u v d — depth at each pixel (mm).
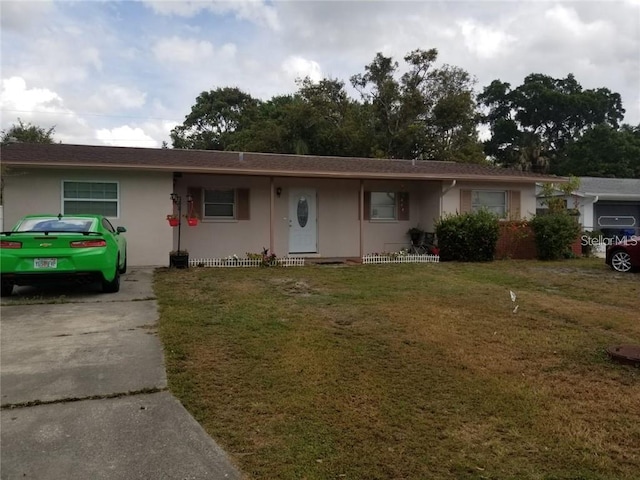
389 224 15094
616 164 38688
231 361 4531
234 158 14016
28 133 31344
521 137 52531
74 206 11180
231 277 9961
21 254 7113
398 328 5809
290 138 33531
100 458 2807
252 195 13641
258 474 2670
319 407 3545
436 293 8211
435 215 14523
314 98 34844
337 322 6078
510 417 3434
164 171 11570
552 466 2801
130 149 13875
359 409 3525
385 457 2863
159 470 2689
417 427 3260
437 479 2650
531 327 5973
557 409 3572
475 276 10422
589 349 5086
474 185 14672
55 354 4703
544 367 4516
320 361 4559
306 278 9875
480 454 2920
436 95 35438
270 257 12203
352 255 14664
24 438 3029
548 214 15148
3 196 10750
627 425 3332
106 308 6812
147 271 10805
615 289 8977
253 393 3785
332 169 13352
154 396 3711
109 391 3787
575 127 53094
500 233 13953
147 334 5449
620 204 21547
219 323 5926
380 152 32656
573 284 9531
